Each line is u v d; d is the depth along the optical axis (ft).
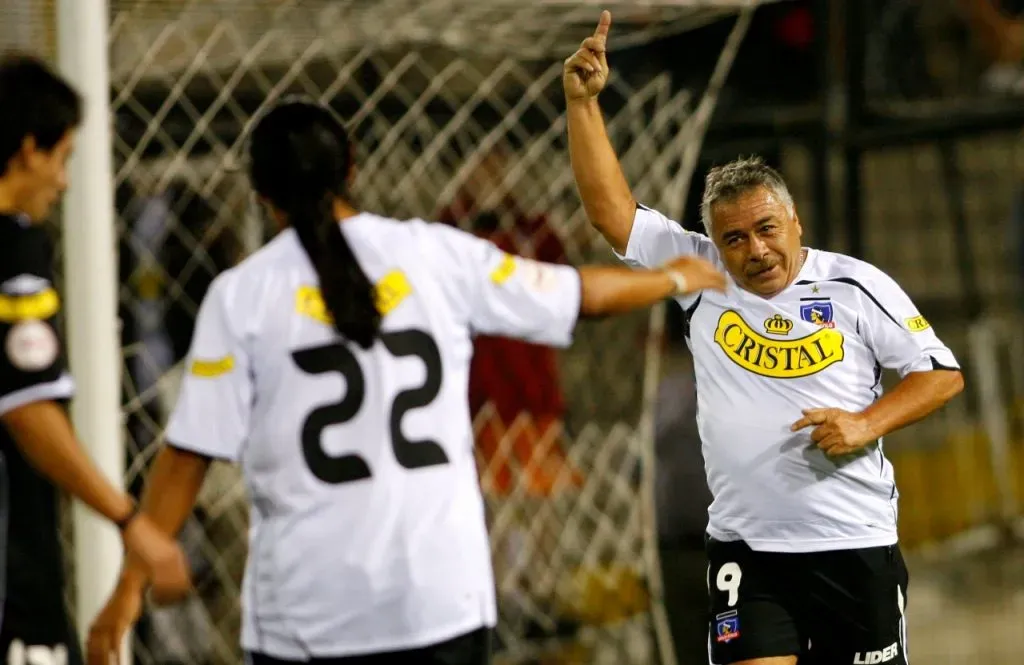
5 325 24.17
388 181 51.13
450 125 49.42
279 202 25.57
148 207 49.78
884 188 81.30
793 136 62.95
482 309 25.88
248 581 25.41
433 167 51.98
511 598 52.80
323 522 24.38
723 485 32.89
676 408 66.18
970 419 78.95
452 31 46.70
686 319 33.63
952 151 80.89
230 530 49.19
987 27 83.30
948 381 31.45
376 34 45.34
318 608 24.32
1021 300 81.87
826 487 31.91
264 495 24.94
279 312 24.88
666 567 63.57
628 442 54.08
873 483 32.30
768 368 32.04
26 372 24.04
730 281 32.65
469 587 25.05
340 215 25.86
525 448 51.24
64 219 37.11
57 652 26.21
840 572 32.42
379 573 24.23
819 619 33.12
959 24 83.46
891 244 81.66
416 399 24.95
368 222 25.88
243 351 24.86
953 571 69.56
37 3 38.19
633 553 55.31
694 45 56.39
